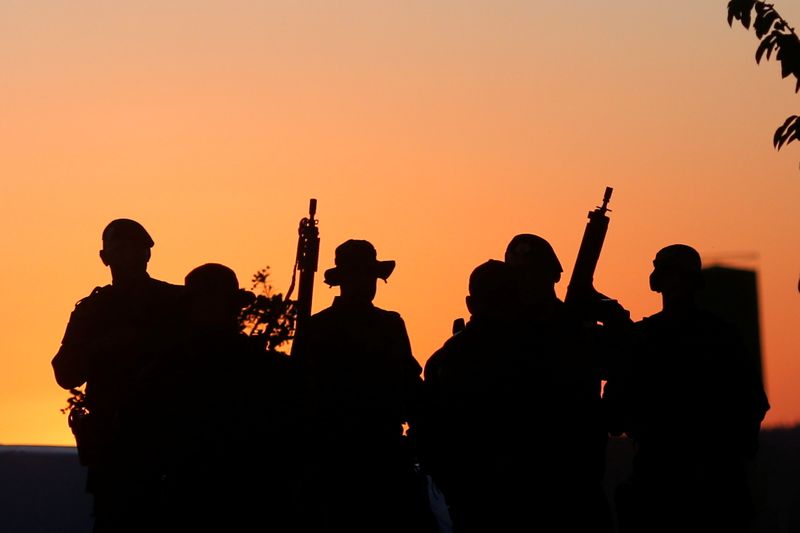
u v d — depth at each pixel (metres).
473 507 12.15
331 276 14.25
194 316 11.45
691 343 12.88
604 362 12.89
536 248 12.84
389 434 13.87
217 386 11.28
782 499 12.77
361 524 13.71
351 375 13.84
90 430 13.78
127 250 14.33
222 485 11.16
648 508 12.95
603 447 12.28
